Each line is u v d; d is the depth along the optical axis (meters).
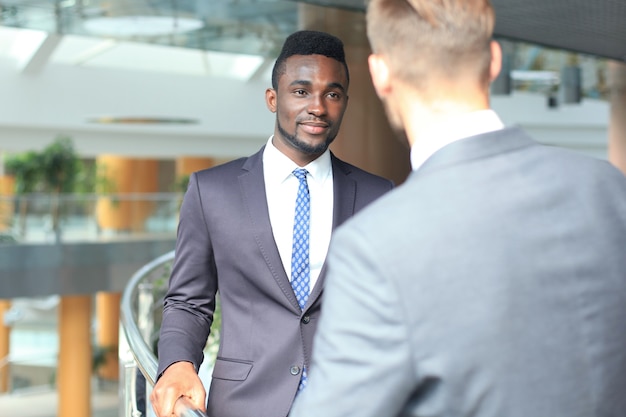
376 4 1.24
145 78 16.39
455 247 1.11
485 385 1.10
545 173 1.21
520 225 1.14
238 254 2.11
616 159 11.54
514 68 10.66
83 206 13.43
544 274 1.13
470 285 1.10
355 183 2.24
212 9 6.87
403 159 6.74
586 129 20.86
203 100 17.11
